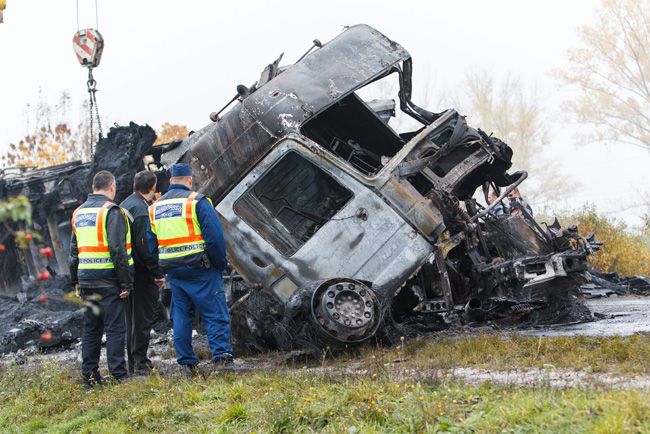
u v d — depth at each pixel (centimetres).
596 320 1082
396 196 955
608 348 729
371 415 574
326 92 981
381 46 1033
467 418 541
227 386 744
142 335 969
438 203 973
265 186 1011
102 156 1451
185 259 877
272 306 955
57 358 1135
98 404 764
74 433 705
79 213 912
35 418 767
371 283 938
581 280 1028
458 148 1047
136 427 670
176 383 802
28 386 890
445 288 988
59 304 1443
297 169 1016
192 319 904
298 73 1004
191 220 880
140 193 994
